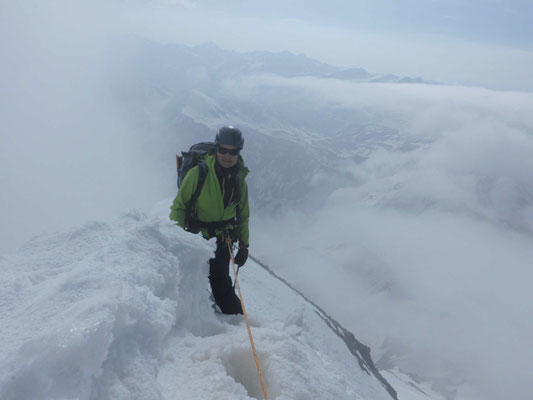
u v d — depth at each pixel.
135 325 2.30
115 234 3.48
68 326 1.84
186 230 4.12
